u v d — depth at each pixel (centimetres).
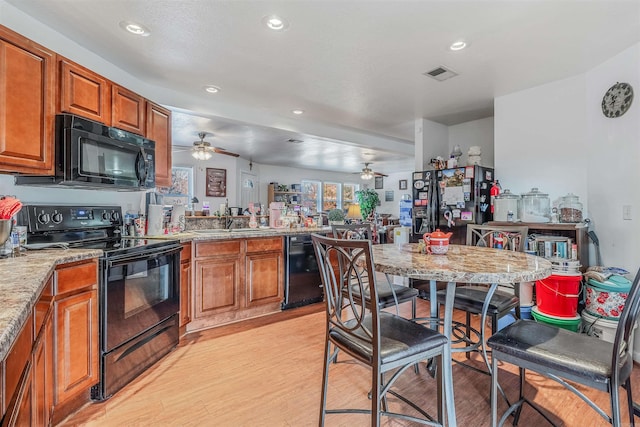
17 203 169
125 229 280
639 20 211
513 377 210
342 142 518
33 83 182
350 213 560
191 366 227
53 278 156
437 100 368
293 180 980
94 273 183
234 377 212
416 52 256
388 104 381
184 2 195
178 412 176
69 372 165
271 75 299
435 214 394
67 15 207
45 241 212
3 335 68
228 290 309
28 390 112
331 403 183
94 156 213
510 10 201
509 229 227
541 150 322
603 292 239
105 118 229
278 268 346
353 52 255
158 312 234
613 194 264
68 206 230
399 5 197
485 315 184
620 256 257
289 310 353
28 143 180
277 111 410
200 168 727
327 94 348
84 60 248
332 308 152
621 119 257
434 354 140
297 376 213
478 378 209
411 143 609
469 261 155
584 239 272
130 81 297
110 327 190
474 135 450
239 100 367
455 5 196
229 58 266
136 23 216
